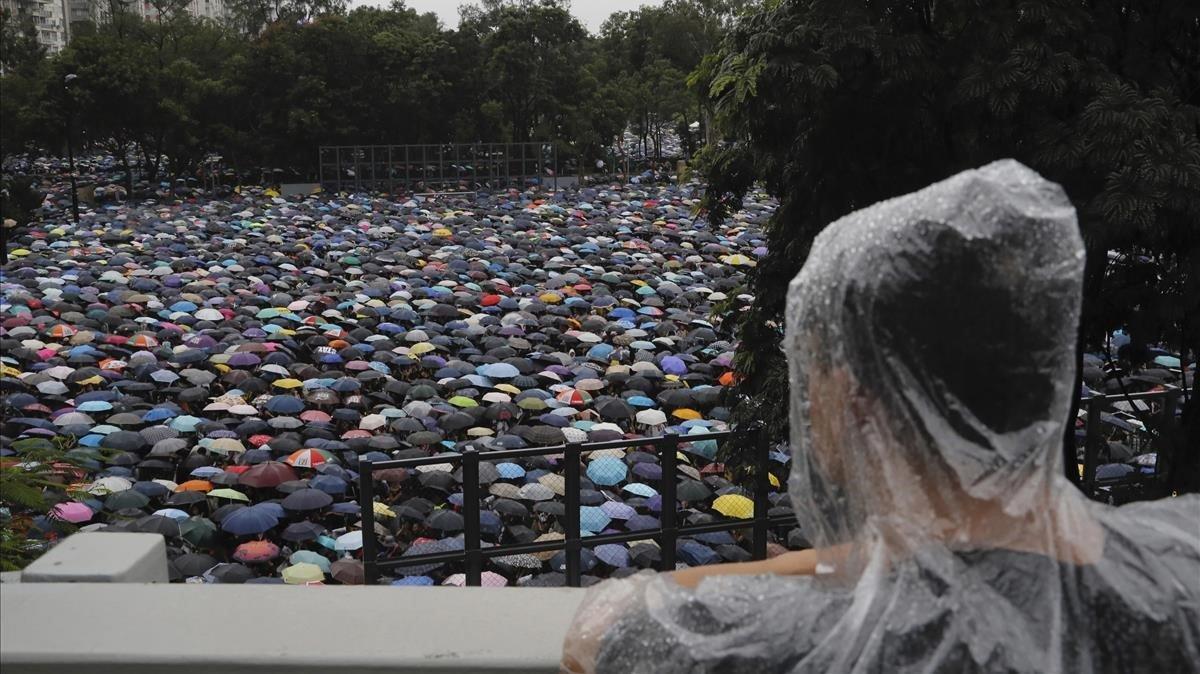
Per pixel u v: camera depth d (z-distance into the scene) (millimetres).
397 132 64625
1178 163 6434
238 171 64188
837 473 1197
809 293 1190
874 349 1121
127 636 2057
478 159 63969
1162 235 6902
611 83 70000
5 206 43094
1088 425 9102
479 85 64250
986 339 1104
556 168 64750
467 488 8305
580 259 34250
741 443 9500
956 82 7488
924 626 1105
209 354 22875
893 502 1137
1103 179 6934
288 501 14742
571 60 66438
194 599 2209
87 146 75812
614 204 49125
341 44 62156
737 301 10102
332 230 41625
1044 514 1162
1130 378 16328
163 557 2699
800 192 8602
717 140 9648
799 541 11594
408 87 61750
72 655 2006
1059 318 1115
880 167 8227
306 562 13430
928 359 1109
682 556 12664
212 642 2035
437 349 23328
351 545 13633
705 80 9109
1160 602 1148
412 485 16078
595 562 12875
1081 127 6824
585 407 19531
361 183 62281
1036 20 7070
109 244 37719
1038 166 7039
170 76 60844
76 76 56094
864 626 1123
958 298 1104
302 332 24547
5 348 22547
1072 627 1143
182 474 16703
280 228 41281
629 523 13484
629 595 1288
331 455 16594
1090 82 7020
